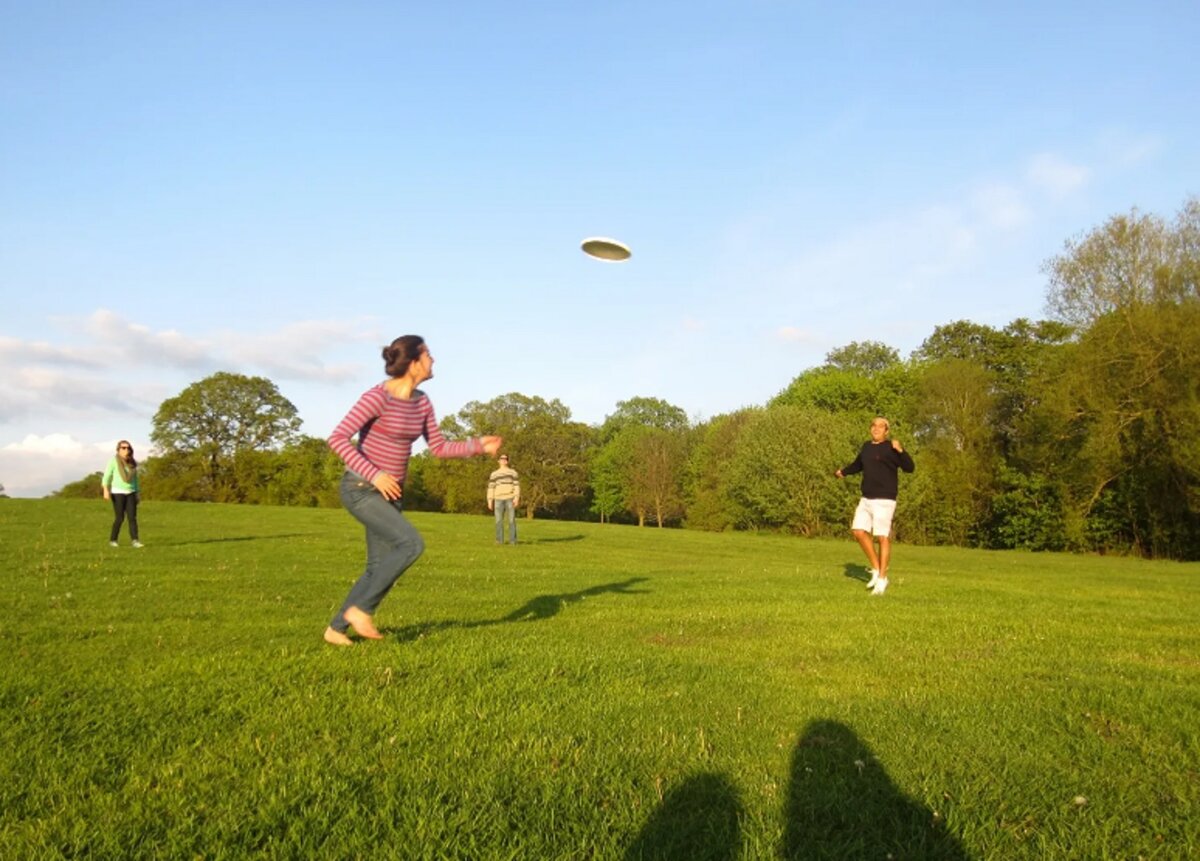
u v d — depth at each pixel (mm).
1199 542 33844
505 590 10719
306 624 7203
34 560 12477
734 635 7336
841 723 4367
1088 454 33312
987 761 3797
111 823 2910
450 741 3891
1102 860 2834
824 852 2846
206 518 27812
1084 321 34594
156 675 4996
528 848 2822
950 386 45531
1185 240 32906
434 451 6336
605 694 4879
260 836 2861
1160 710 4727
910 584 12977
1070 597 11648
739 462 50688
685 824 3047
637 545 23938
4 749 3605
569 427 80125
